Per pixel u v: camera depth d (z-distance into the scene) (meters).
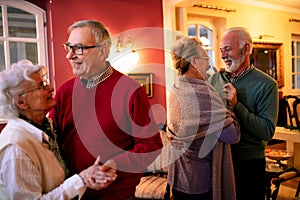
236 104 1.45
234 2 4.67
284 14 5.51
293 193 3.13
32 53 3.15
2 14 2.96
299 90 5.87
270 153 2.79
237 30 1.53
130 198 1.21
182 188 1.44
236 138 1.29
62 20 3.03
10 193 0.95
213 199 1.34
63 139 1.25
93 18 3.20
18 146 0.97
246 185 1.53
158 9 3.63
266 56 5.23
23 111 1.09
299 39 5.91
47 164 1.05
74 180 1.01
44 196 0.98
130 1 3.42
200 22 4.41
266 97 1.46
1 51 2.99
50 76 3.17
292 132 2.91
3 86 1.04
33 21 3.13
